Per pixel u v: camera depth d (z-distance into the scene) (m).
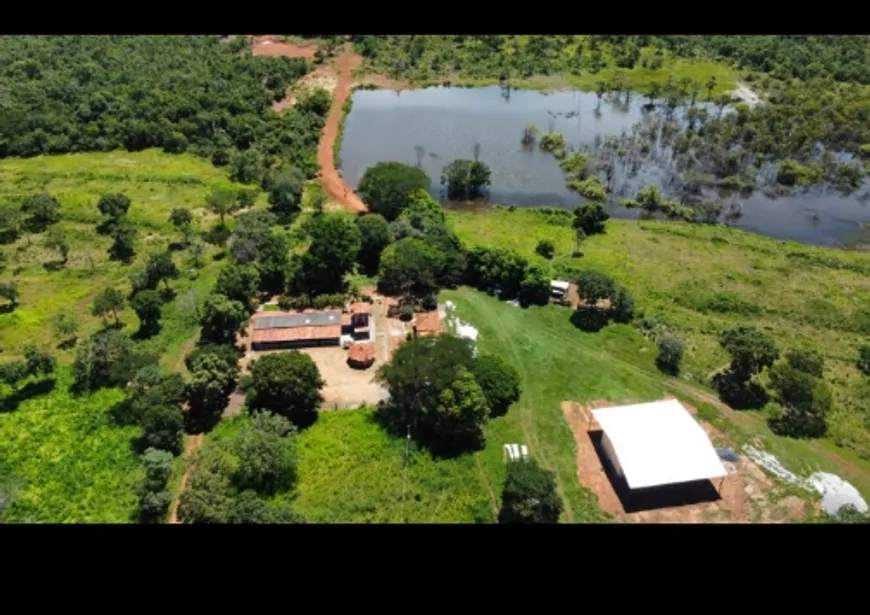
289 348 107.06
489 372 95.75
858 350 108.12
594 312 115.19
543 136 178.50
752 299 119.75
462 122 191.38
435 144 179.88
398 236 126.81
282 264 118.94
